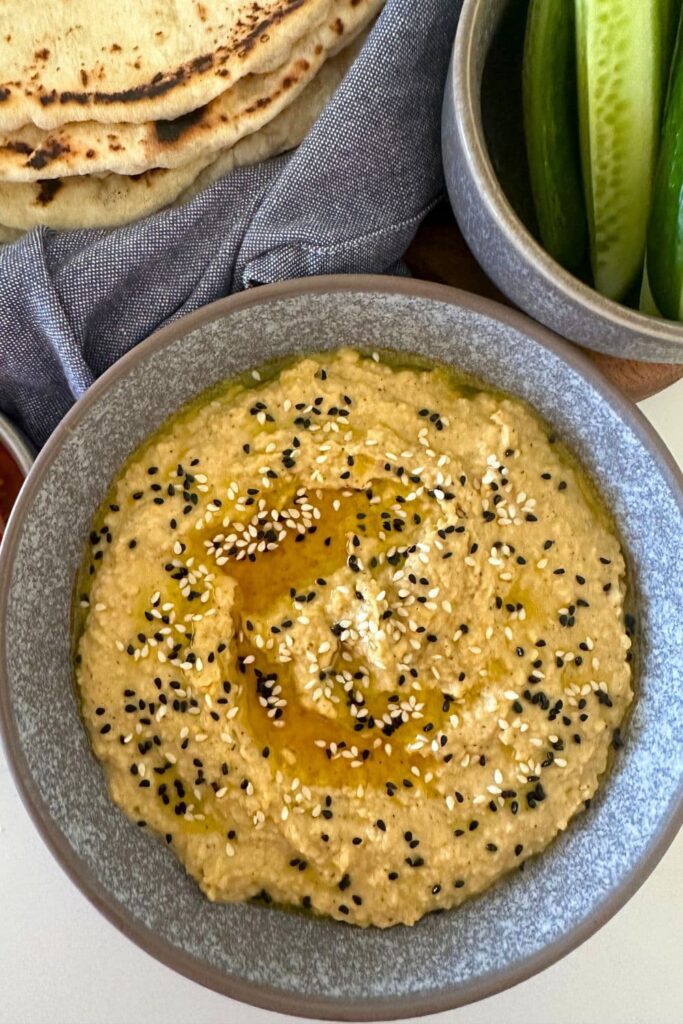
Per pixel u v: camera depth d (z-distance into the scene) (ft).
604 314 1.10
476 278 1.36
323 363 1.24
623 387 1.37
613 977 1.47
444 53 1.22
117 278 1.24
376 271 1.29
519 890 1.25
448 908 1.24
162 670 1.20
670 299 1.12
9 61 1.18
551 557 1.24
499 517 1.24
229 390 1.24
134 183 1.26
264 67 1.20
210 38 1.19
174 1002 1.42
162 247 1.25
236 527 1.21
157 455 1.22
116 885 1.18
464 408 1.24
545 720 1.23
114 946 1.42
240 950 1.21
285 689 1.23
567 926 1.22
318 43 1.23
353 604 1.21
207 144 1.22
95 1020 1.42
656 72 1.09
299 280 1.16
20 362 1.30
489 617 1.22
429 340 1.23
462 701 1.22
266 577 1.23
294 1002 1.19
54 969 1.41
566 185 1.17
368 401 1.23
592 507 1.27
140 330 1.29
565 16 1.10
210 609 1.20
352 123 1.22
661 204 1.10
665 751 1.23
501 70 1.19
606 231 1.17
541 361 1.21
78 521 1.20
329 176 1.24
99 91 1.18
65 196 1.26
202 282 1.27
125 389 1.17
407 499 1.22
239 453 1.22
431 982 1.22
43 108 1.18
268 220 1.24
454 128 1.11
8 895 1.41
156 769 1.21
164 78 1.18
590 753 1.24
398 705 1.22
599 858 1.24
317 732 1.23
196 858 1.20
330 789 1.21
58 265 1.25
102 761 1.22
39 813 1.13
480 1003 1.46
